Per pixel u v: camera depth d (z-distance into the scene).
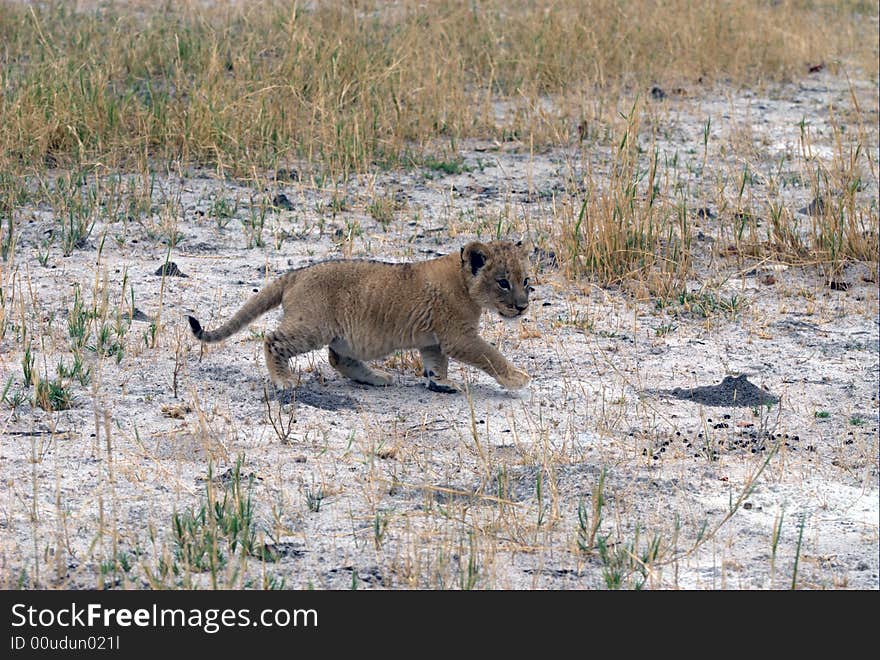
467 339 11.80
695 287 15.70
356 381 12.17
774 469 10.39
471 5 28.84
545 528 9.11
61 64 21.11
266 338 11.66
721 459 10.57
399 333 11.74
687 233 16.67
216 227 16.72
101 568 8.01
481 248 11.59
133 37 24.44
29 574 8.10
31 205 17.05
